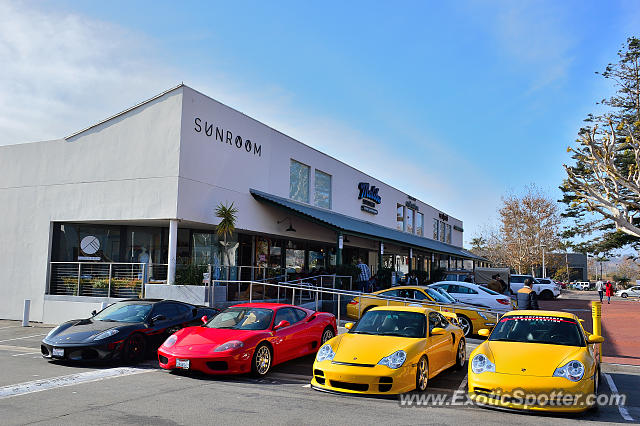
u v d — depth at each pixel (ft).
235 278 63.26
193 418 20.01
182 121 51.26
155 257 59.36
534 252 178.91
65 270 57.06
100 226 59.57
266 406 22.13
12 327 51.75
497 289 65.67
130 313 35.60
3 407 21.58
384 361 24.16
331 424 19.43
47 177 58.13
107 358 31.19
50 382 26.89
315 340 35.09
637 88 129.59
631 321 65.98
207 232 61.72
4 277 58.70
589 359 22.50
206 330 31.07
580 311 83.35
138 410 21.18
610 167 66.90
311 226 74.95
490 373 22.12
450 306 45.19
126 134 53.98
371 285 71.67
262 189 64.08
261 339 29.48
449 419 20.56
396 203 111.24
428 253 121.39
